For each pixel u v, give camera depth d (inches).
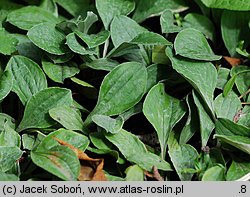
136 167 18.8
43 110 19.8
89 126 20.0
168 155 19.8
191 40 20.9
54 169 18.0
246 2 21.8
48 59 20.8
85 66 21.0
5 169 18.4
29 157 19.1
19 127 19.8
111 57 21.4
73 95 21.4
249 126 20.1
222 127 19.9
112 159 19.5
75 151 18.7
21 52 21.2
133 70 20.2
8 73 20.0
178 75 20.9
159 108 20.0
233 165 19.3
